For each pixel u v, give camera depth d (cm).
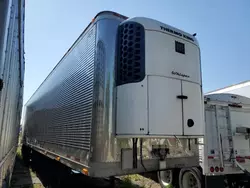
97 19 345
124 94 302
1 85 152
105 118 300
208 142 509
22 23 351
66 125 429
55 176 598
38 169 855
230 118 557
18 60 411
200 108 348
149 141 322
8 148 372
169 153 337
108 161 290
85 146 316
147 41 315
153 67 310
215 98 562
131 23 322
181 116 319
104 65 316
